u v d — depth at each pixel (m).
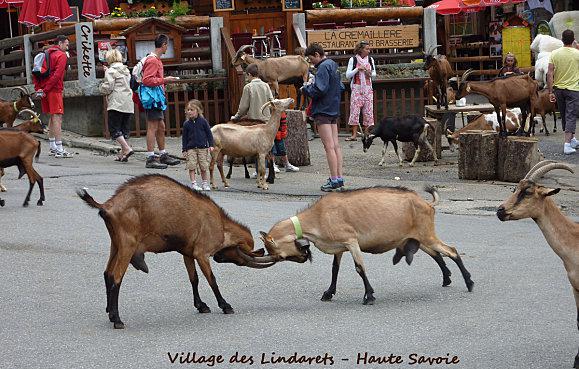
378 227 9.60
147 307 9.58
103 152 21.92
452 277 10.72
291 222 9.60
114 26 24.88
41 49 25.09
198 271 11.08
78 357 7.88
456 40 36.16
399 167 19.91
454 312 9.17
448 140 22.28
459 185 17.50
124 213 8.70
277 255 9.55
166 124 24.81
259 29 26.88
